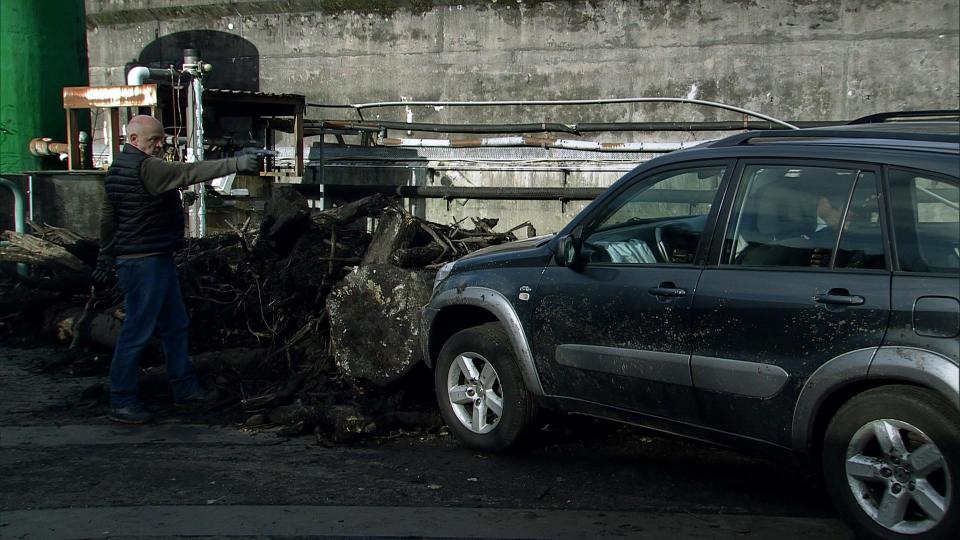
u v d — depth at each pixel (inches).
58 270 361.1
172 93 462.9
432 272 278.1
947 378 148.9
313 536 175.6
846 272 166.1
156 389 284.2
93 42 647.1
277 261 327.6
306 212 330.0
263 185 511.8
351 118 576.7
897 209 163.8
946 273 154.4
